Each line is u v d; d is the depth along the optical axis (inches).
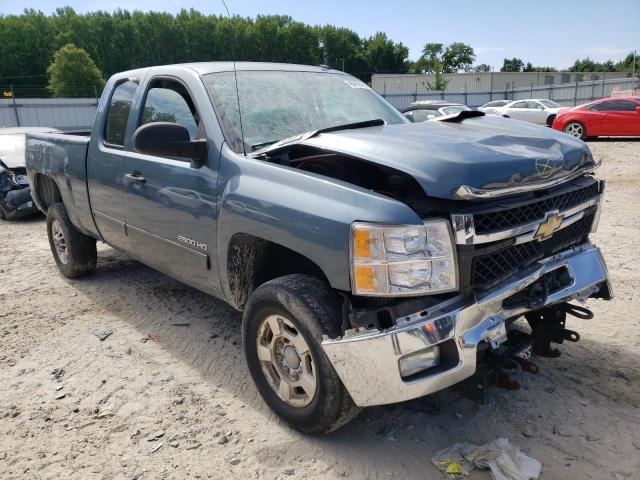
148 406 128.3
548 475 100.7
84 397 132.9
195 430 118.6
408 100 1641.2
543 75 2549.2
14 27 3503.9
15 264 247.4
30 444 115.8
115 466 108.3
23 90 1941.4
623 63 4384.8
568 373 135.0
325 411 104.9
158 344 160.2
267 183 114.5
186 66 149.4
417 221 94.4
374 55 4252.0
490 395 126.6
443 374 97.0
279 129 135.9
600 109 717.9
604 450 107.1
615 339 151.6
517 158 104.7
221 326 171.3
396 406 124.2
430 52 4429.1
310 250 103.6
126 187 158.2
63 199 199.9
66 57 2760.8
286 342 113.4
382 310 98.4
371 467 105.1
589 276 120.3
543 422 116.5
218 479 103.7
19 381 141.6
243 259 126.8
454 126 127.4
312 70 163.8
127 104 165.8
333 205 101.7
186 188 134.6
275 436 115.4
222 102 134.9
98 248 263.3
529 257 109.3
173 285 209.3
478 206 99.0
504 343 114.7
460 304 98.9
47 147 208.8
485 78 2485.2
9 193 346.6
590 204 120.7
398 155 103.9
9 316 183.8
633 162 508.7
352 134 117.3
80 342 162.2
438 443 111.4
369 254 95.0
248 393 132.7
